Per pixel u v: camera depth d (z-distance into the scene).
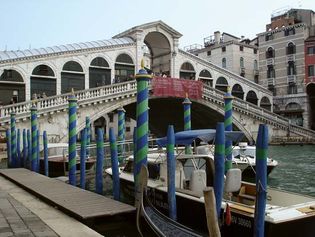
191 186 8.55
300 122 45.38
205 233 7.80
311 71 44.97
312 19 48.88
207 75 40.00
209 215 4.49
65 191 10.22
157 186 9.57
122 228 8.66
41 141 25.25
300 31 45.75
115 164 10.20
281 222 6.41
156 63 40.09
